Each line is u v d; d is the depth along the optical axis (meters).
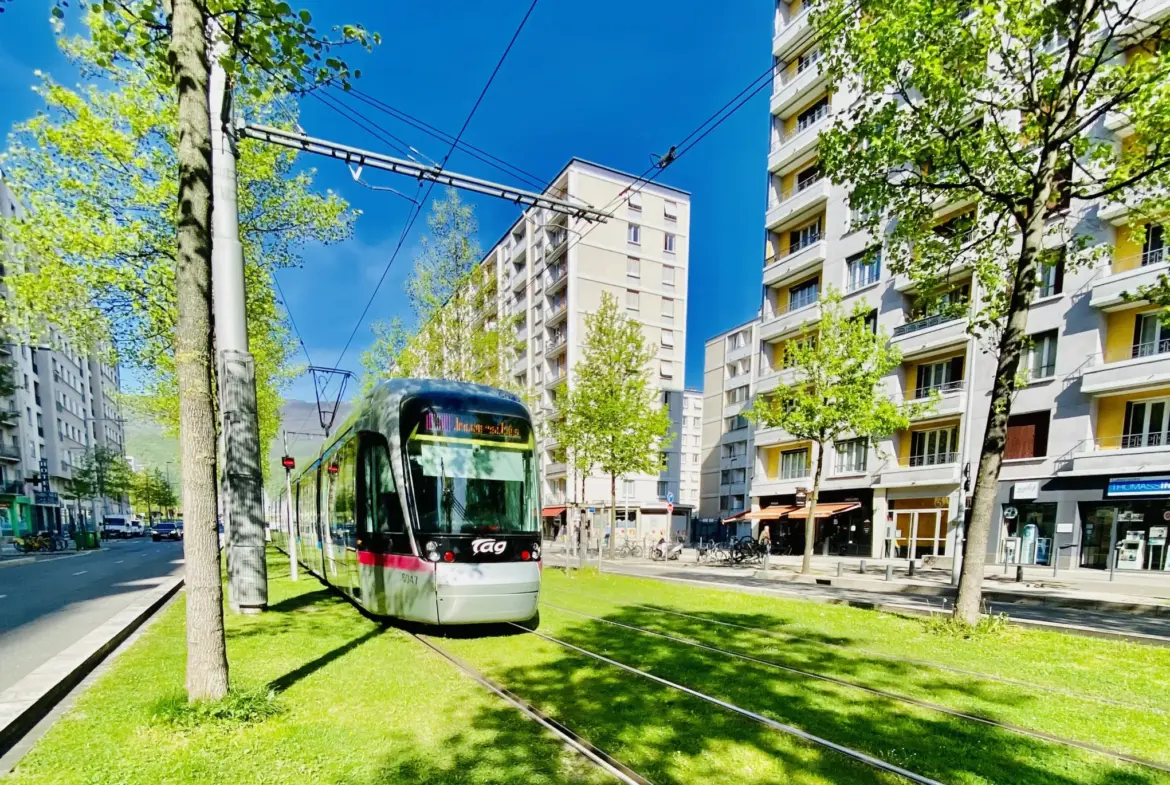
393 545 7.42
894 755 4.02
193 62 4.34
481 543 7.33
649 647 7.02
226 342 8.92
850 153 8.99
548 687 5.38
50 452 49.75
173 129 11.97
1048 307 20.45
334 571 10.59
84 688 4.88
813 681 5.72
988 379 22.02
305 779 3.44
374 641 6.88
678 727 4.47
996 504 21.36
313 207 14.80
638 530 42.44
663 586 13.81
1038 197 8.14
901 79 8.13
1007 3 7.33
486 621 7.24
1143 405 18.53
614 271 43.28
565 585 13.55
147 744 3.77
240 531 8.81
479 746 4.02
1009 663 6.49
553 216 44.34
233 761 3.60
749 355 51.41
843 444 27.78
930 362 24.61
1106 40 7.35
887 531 25.62
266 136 8.57
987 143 8.48
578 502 40.81
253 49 5.16
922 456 24.97
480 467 7.79
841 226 27.47
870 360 18.20
